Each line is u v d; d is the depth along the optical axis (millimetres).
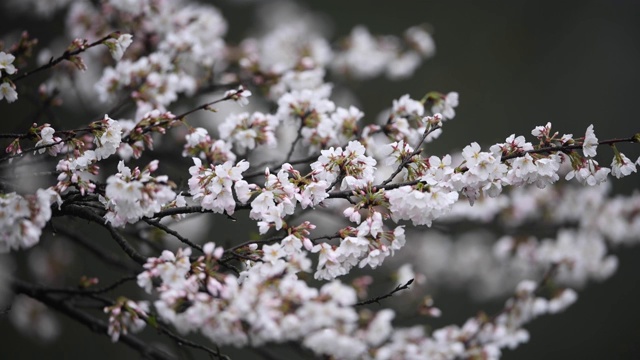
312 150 5723
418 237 9602
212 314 4004
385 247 4172
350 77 8914
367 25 15547
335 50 9023
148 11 7066
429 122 4574
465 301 12375
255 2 13008
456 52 15906
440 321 12219
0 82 4746
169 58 6645
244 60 7191
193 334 10656
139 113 6094
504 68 16125
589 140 4141
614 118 16281
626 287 14102
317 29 12133
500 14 16484
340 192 4324
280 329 4039
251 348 5793
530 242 8508
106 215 4199
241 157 6371
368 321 5727
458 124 15195
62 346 11836
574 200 8547
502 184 4273
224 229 11430
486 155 4121
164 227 4320
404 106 5609
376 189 4246
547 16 16734
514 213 8531
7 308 5238
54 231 4648
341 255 4266
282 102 5641
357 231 4238
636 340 13719
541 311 7125
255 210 4176
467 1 16406
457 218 8344
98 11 7504
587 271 8570
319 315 4125
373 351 5656
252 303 4020
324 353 4633
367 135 5648
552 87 16234
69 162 4367
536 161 4152
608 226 8625
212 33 7383
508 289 10242
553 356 13539
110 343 11953
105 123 4453
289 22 11727
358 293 6035
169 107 7492
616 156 4141
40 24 9742
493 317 7035
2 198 3895
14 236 3881
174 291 4031
